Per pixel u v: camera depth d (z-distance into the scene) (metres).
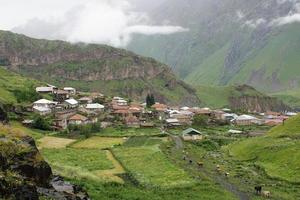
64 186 54.78
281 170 112.50
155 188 91.38
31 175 49.16
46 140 160.00
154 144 158.50
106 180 91.00
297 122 162.62
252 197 87.81
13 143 50.53
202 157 139.38
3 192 40.81
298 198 88.88
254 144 146.62
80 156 127.62
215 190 91.12
